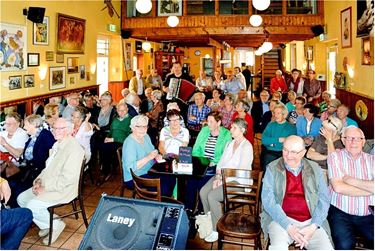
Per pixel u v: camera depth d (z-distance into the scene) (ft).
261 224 10.05
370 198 9.55
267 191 9.73
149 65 44.06
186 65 54.75
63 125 12.06
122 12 34.24
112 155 18.29
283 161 9.86
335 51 29.19
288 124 15.85
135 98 21.98
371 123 18.93
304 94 30.76
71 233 12.49
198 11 32.71
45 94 22.48
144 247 7.44
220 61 53.57
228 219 10.32
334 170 9.84
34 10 20.20
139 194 11.42
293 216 9.52
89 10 28.35
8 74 18.83
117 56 35.06
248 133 16.97
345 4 24.16
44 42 22.21
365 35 19.81
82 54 27.66
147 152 13.52
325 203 9.34
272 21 31.09
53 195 11.74
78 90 26.99
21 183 13.04
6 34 18.47
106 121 20.98
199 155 14.39
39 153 13.52
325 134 12.01
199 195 13.14
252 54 69.92
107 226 7.81
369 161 9.77
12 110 19.30
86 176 18.98
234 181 12.20
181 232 7.85
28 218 9.72
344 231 9.51
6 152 13.96
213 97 23.95
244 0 31.81
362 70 20.67
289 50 50.19
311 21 30.58
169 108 17.42
